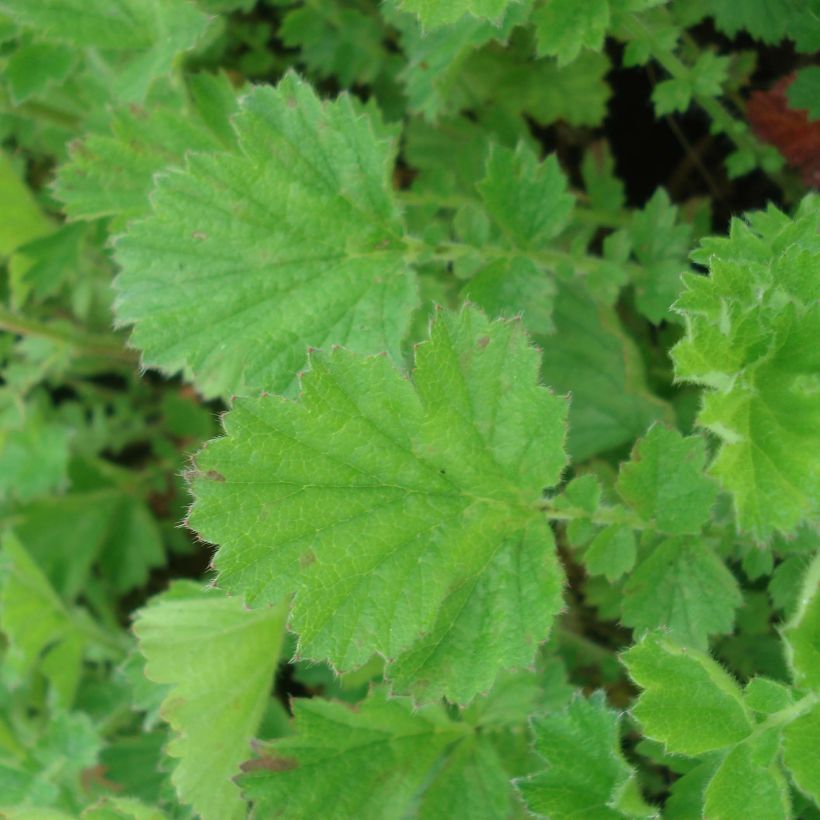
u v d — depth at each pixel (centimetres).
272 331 31
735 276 28
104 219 37
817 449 28
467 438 29
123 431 47
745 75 37
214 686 32
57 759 37
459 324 28
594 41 32
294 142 31
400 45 39
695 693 28
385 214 32
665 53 34
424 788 33
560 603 29
